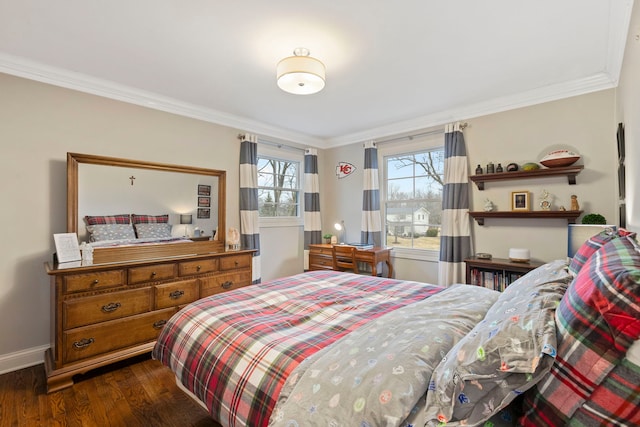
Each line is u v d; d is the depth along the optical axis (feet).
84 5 5.63
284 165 14.52
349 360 3.35
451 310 4.65
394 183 13.64
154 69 8.14
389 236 13.78
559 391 2.37
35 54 7.38
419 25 6.29
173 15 5.95
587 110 8.86
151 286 8.26
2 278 7.54
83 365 7.01
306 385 3.17
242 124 12.35
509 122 10.22
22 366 7.72
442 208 11.33
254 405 3.50
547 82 8.97
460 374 2.55
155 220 9.84
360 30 6.45
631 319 2.09
